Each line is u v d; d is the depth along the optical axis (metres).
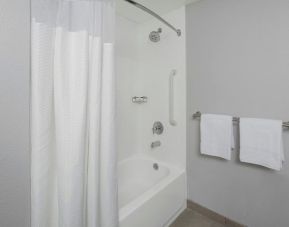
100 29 0.85
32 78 0.65
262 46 1.20
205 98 1.51
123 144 1.93
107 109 0.91
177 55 1.69
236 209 1.39
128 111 1.96
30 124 0.65
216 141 1.36
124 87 1.90
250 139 1.19
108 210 0.90
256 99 1.24
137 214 1.11
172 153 1.79
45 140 0.70
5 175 0.54
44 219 0.72
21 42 0.56
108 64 0.91
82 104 0.77
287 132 1.12
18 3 0.55
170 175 1.57
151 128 1.97
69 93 0.77
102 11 0.87
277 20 1.13
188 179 1.67
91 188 0.85
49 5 0.70
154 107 1.92
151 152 1.98
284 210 1.16
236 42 1.32
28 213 0.61
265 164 1.14
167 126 1.81
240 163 1.34
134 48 1.98
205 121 1.42
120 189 1.85
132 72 1.98
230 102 1.36
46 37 0.69
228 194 1.42
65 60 0.76
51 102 0.73
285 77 1.11
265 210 1.24
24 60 0.57
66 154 0.76
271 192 1.21
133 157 2.02
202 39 1.51
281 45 1.12
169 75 1.76
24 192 0.60
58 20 0.73
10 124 0.55
